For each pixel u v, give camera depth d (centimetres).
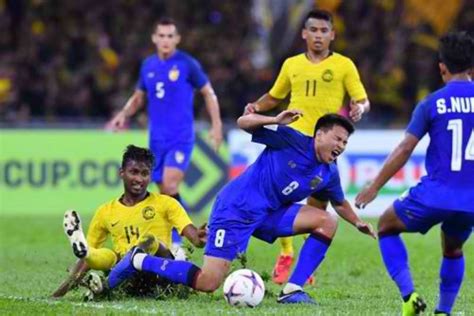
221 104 8288
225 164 7150
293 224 3241
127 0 8869
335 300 3381
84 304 3162
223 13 9062
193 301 3244
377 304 3262
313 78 3938
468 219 2762
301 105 3950
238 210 3180
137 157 3406
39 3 8675
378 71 8794
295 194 3222
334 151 3177
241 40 8994
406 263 2825
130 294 3322
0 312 3014
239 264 4188
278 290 3728
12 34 8756
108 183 7175
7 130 7100
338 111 3962
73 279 3372
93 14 8738
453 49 2783
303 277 3259
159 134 4866
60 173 7138
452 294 2883
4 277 4047
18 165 7094
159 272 3188
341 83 3947
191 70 4856
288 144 3191
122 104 8100
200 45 8762
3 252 5034
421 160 7219
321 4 9012
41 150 7125
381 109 8662
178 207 3431
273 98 4044
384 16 9038
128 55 8512
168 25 4869
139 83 4944
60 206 7125
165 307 3094
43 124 7150
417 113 2783
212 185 7125
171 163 4838
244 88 8400
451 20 9100
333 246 5338
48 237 5753
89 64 8406
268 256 4850
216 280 3162
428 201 2753
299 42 8888
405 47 8875
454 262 2861
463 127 2748
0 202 7062
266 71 8606
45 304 3161
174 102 4856
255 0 9006
